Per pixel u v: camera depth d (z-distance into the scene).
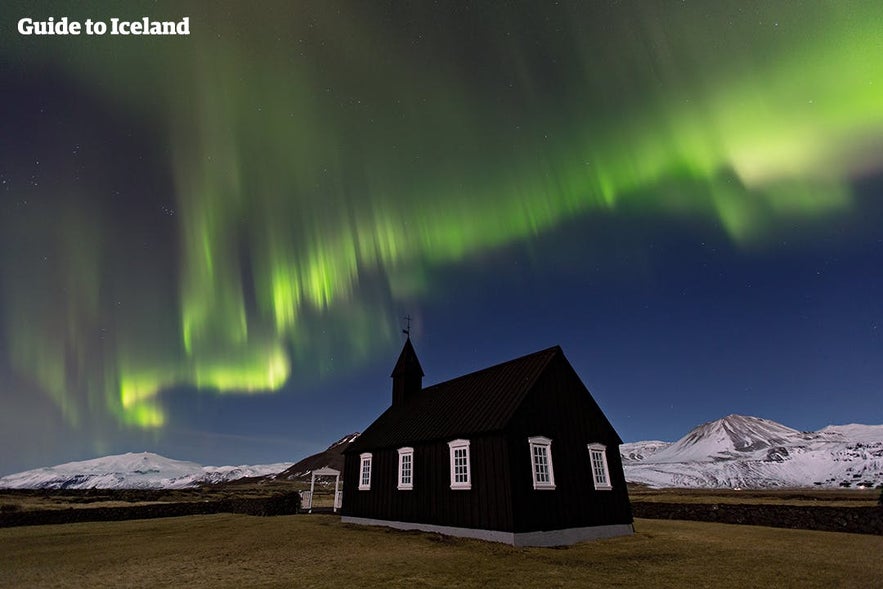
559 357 22.86
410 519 21.44
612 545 17.28
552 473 18.91
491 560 13.98
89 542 18.30
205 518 28.88
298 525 24.27
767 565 13.20
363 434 29.31
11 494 48.03
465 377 27.73
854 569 12.59
